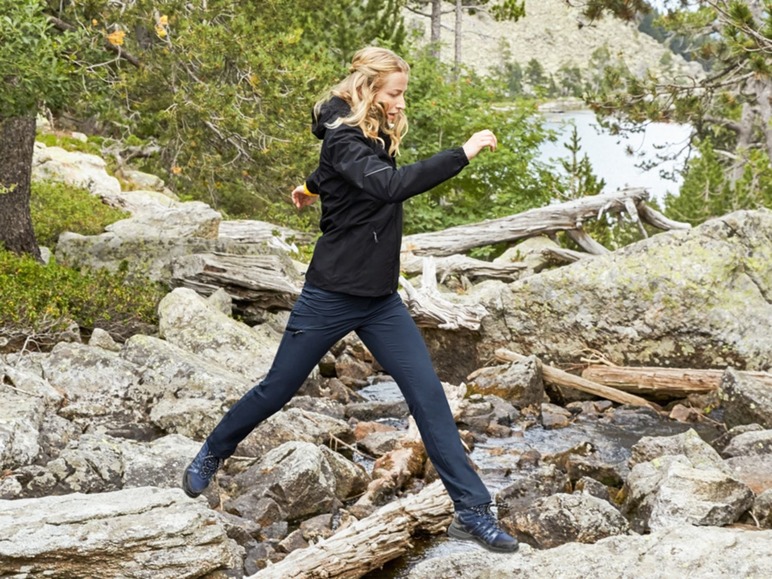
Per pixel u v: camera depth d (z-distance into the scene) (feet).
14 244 32.86
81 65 33.22
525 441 24.03
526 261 48.34
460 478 12.19
